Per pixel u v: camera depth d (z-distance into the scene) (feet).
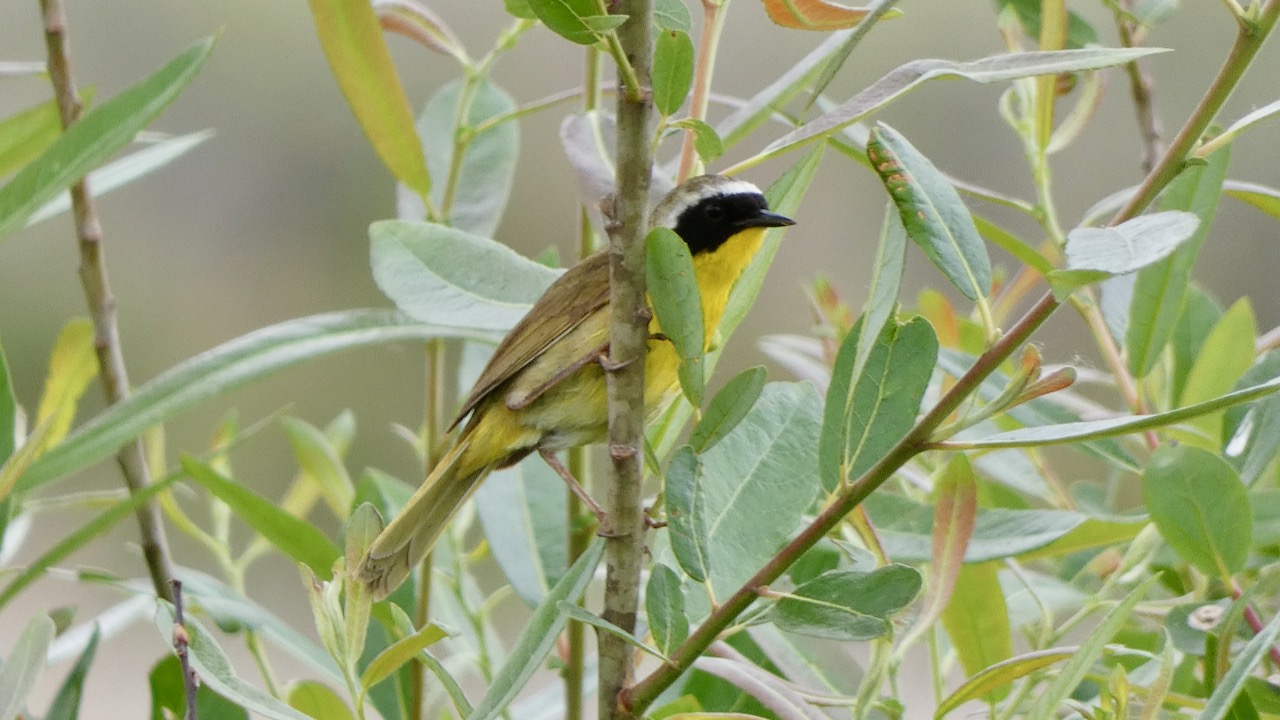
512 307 25.03
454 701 18.74
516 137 32.65
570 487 27.20
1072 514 21.79
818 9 20.70
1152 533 23.07
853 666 24.34
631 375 18.70
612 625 17.52
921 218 17.76
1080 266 14.55
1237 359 25.61
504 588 27.84
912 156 18.21
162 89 24.17
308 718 18.34
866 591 17.34
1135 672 21.30
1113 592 26.61
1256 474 23.16
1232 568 20.71
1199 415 15.70
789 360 29.55
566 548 28.43
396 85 26.73
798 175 23.32
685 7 20.66
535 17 17.57
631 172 17.93
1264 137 49.32
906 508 24.44
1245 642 20.93
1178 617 21.83
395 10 28.78
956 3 52.06
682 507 18.13
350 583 18.88
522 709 28.48
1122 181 51.44
